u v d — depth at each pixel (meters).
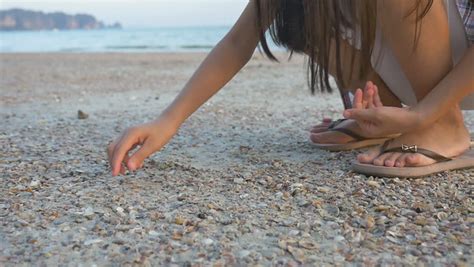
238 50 1.30
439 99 1.22
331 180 1.27
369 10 1.17
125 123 2.11
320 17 1.15
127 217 1.08
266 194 1.20
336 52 1.21
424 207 1.10
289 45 1.24
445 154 1.30
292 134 1.82
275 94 3.04
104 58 7.37
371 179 1.27
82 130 1.96
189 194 1.20
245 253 0.94
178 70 5.09
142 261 0.91
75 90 3.40
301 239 0.98
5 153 1.58
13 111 2.47
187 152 1.57
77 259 0.93
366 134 1.42
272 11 1.20
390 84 1.38
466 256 0.91
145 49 13.12
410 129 1.24
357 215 1.08
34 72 4.91
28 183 1.29
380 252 0.94
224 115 2.25
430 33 1.20
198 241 0.98
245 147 1.61
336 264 0.90
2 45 18.19
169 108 1.28
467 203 1.12
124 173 1.25
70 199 1.18
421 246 0.95
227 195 1.20
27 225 1.05
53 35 32.97
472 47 1.22
